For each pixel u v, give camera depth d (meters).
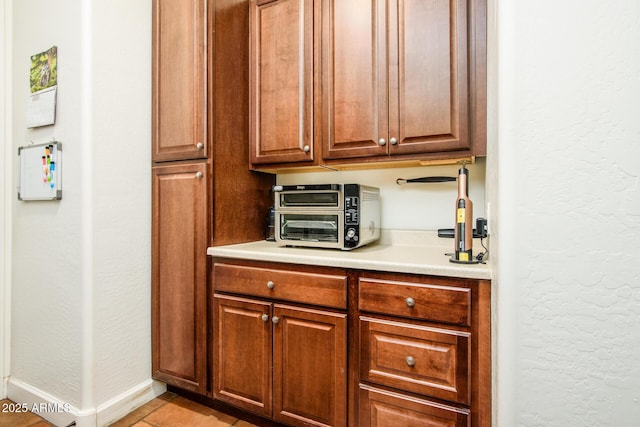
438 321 1.13
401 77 1.43
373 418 1.23
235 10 1.76
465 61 1.32
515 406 0.76
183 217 1.65
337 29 1.57
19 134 1.72
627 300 0.68
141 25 1.70
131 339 1.66
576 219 0.71
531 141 0.74
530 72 0.74
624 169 0.67
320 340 1.33
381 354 1.21
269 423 1.50
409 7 1.42
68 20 1.52
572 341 0.71
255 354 1.47
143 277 1.72
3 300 1.75
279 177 2.09
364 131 1.52
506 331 0.76
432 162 1.57
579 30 0.70
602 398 0.70
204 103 1.60
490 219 1.10
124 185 1.62
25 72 1.69
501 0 0.76
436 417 1.13
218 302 1.56
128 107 1.64
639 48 0.66
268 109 1.73
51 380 1.58
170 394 1.79
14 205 1.75
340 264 1.29
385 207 1.81
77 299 1.49
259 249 1.55
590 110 0.69
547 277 0.73
